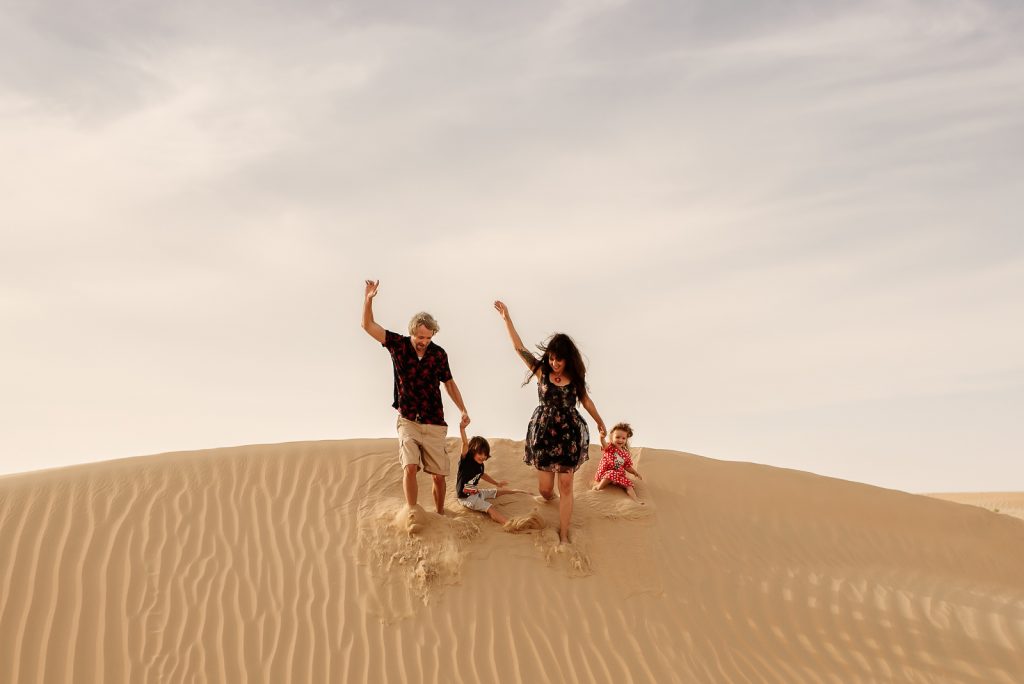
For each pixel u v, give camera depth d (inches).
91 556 285.9
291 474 339.6
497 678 253.6
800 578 315.3
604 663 262.1
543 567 292.5
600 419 302.7
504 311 307.4
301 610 270.7
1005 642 286.8
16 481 323.0
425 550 291.7
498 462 362.6
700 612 287.7
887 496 388.8
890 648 280.5
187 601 271.9
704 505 354.3
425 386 297.7
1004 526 384.2
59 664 248.5
